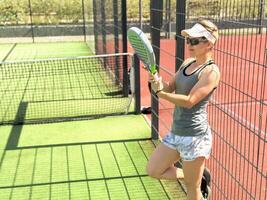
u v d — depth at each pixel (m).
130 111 7.18
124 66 7.88
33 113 7.18
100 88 8.76
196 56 3.13
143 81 9.00
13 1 17.55
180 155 3.38
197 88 3.07
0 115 7.08
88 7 15.34
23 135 6.15
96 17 12.35
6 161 5.23
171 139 3.40
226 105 4.26
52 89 8.80
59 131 6.31
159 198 4.27
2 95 8.45
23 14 17.66
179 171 3.58
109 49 9.55
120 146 5.65
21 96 8.34
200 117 3.23
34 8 17.69
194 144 3.25
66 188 4.52
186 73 3.21
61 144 5.78
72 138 6.01
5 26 17.03
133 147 5.60
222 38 3.78
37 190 4.49
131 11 16.69
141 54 3.15
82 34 17.28
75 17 17.94
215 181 4.04
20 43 16.72
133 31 3.12
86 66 10.73
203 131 3.26
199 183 3.43
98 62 11.03
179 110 3.27
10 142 5.88
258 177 4.28
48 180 4.71
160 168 3.51
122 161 5.16
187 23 4.75
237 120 3.54
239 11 3.23
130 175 4.78
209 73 3.06
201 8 4.62
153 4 5.12
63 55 13.69
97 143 5.78
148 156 5.29
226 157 4.28
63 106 7.56
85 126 6.51
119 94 8.24
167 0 10.54
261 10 3.43
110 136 6.04
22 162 5.20
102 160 5.21
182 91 3.21
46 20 17.78
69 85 9.10
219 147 4.49
